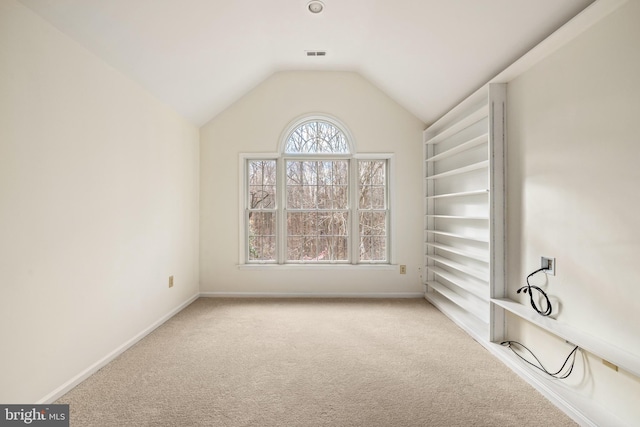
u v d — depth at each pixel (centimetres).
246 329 311
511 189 257
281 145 431
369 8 282
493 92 264
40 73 183
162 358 249
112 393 200
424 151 427
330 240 441
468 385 210
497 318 266
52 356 191
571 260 197
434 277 430
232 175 430
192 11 243
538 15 203
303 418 176
